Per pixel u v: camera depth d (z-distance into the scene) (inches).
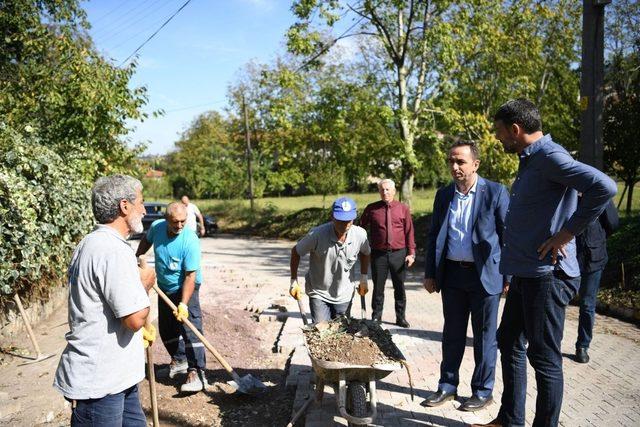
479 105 724.7
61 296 350.0
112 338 113.8
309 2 647.8
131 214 119.5
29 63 478.3
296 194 1900.8
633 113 494.6
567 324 289.4
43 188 300.5
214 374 225.9
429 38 656.4
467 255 177.3
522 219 137.6
